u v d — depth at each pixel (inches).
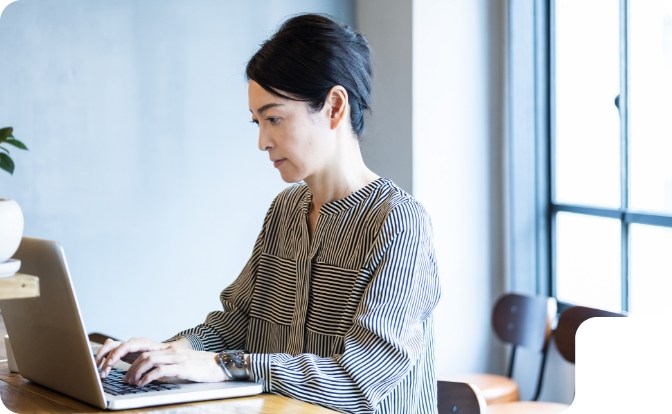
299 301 72.5
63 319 59.6
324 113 69.1
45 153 153.7
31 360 67.6
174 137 164.2
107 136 158.4
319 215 72.2
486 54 171.3
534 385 166.4
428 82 166.9
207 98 166.9
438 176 168.7
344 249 70.1
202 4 165.5
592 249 160.4
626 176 149.1
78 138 156.1
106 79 157.9
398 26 168.7
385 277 66.1
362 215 69.9
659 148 141.8
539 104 169.5
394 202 68.6
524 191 171.0
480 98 171.5
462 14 169.0
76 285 157.0
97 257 158.6
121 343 69.5
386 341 64.7
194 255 167.2
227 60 168.2
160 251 164.1
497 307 159.6
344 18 178.4
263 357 65.1
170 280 165.2
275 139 69.2
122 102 159.3
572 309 142.7
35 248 59.6
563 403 158.2
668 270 142.1
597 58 156.0
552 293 171.0
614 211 152.2
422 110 166.7
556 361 160.2
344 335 68.1
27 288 56.4
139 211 161.8
